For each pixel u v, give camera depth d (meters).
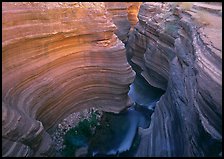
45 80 10.57
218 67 8.77
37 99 10.14
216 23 13.03
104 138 11.68
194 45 11.41
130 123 12.73
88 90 12.55
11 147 7.68
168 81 14.06
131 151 11.05
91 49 12.34
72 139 11.29
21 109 9.05
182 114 9.61
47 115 10.82
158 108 12.85
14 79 9.34
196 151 7.87
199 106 8.36
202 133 7.73
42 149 8.99
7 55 9.26
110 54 12.78
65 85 11.50
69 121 11.86
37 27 10.27
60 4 11.20
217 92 7.83
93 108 12.77
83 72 12.21
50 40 10.73
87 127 11.84
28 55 10.05
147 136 11.48
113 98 13.13
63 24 11.20
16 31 9.53
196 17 13.64
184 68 11.99
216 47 9.89
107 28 12.76
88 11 12.20
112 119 12.79
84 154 10.80
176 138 9.68
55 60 11.09
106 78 12.78
